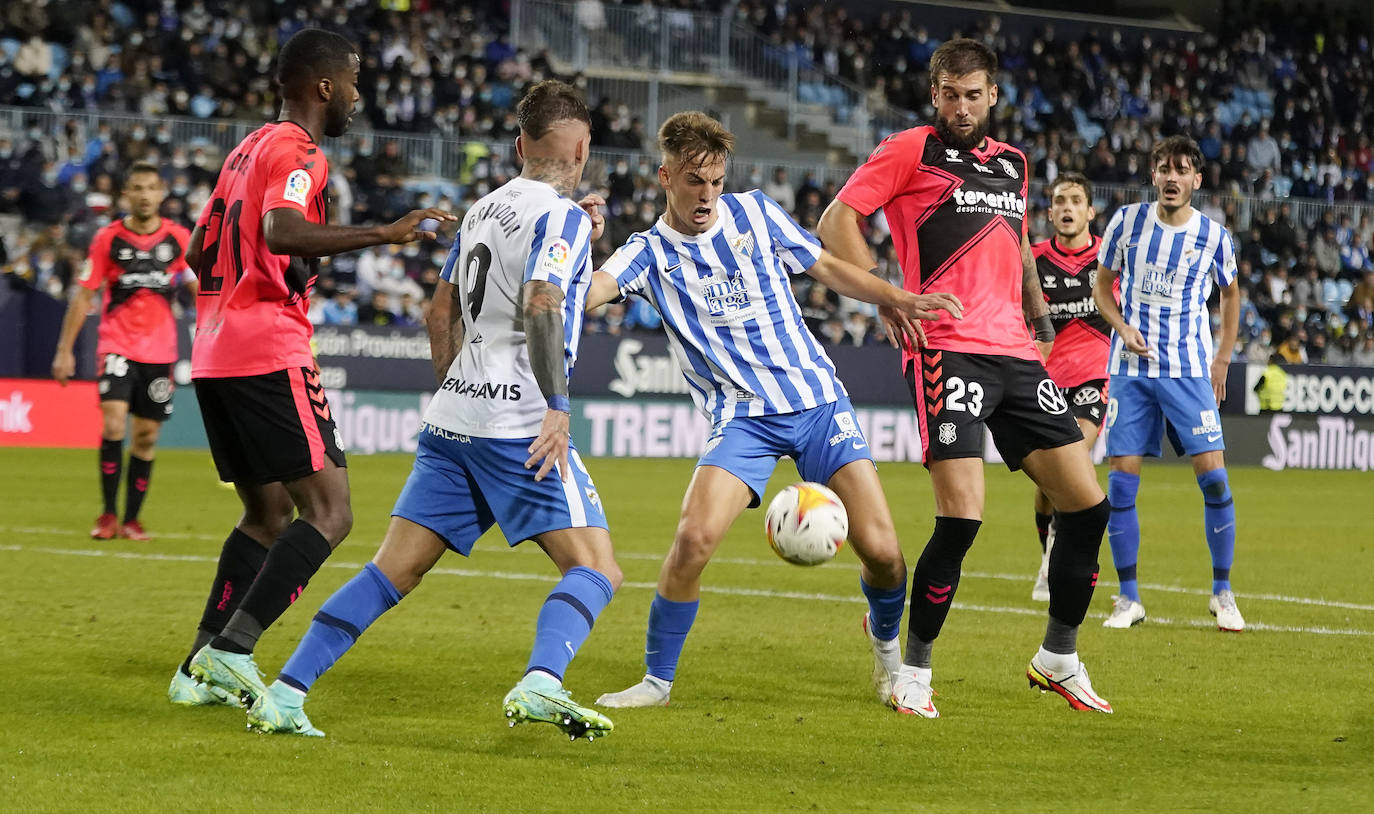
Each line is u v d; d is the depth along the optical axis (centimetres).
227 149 8450
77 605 2716
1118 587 3488
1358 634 2730
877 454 8256
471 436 1667
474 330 1686
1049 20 13362
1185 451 2927
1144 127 12000
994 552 4138
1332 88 13088
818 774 1598
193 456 6981
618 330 8412
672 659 1981
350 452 7388
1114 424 2959
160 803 1413
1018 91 11919
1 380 7012
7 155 7862
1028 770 1631
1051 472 2009
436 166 9081
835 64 11794
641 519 4819
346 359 7388
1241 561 4038
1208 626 2842
